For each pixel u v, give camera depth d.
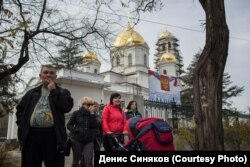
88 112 6.32
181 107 15.45
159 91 24.50
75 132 6.13
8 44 5.28
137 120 4.66
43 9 10.91
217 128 3.95
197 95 4.14
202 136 3.97
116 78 49.03
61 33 11.55
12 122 34.84
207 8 4.34
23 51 9.80
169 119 15.32
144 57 53.16
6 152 10.60
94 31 11.95
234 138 12.94
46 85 4.11
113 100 6.58
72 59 21.55
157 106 16.00
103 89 31.91
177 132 12.84
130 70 51.28
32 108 3.93
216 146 3.89
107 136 6.34
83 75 29.83
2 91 11.20
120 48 13.56
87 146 6.15
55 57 11.62
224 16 4.30
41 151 3.89
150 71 24.69
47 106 3.95
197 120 4.07
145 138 4.37
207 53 4.20
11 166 10.19
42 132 3.85
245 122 14.24
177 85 25.81
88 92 29.92
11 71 9.74
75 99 28.30
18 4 9.56
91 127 6.27
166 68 56.22
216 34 4.20
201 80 4.15
